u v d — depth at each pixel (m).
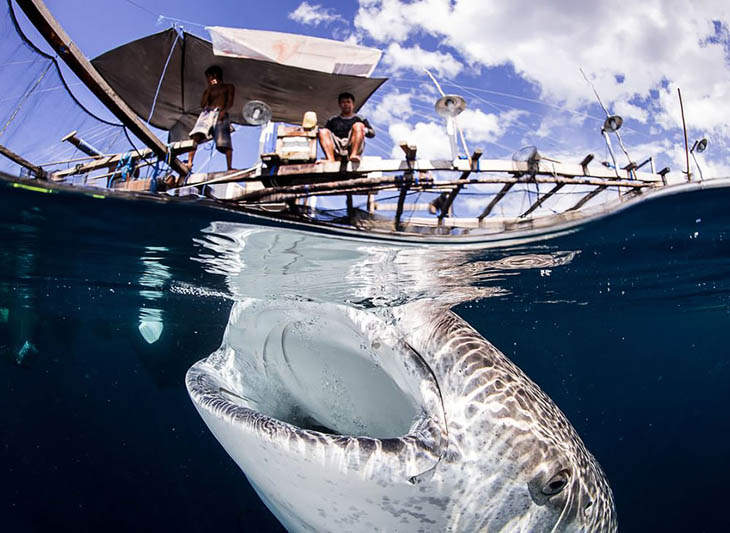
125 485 10.05
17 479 10.56
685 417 49.81
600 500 3.03
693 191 4.49
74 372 28.08
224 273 6.25
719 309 15.34
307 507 2.35
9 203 4.35
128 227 4.84
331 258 5.19
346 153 5.71
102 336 18.80
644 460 24.44
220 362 2.94
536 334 20.56
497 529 2.44
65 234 5.32
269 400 3.02
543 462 2.44
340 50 9.46
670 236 6.00
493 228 4.73
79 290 9.66
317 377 3.02
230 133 7.77
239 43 9.12
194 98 11.74
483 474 2.32
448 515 2.30
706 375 41.41
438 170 4.86
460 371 2.49
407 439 2.12
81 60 5.25
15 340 16.83
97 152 6.94
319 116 12.26
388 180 4.79
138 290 9.11
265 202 4.59
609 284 9.57
